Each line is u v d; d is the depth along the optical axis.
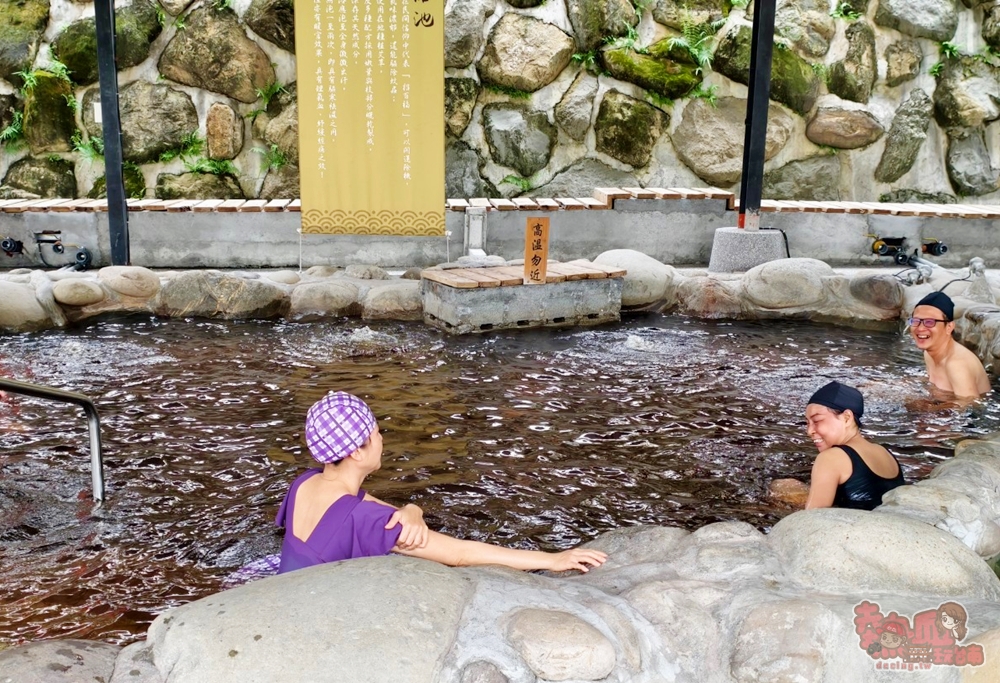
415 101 8.14
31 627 3.14
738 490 4.39
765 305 8.33
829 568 2.60
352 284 8.26
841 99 12.67
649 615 2.41
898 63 12.77
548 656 2.08
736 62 12.40
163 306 8.00
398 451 4.85
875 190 12.98
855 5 12.72
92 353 6.78
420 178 8.31
